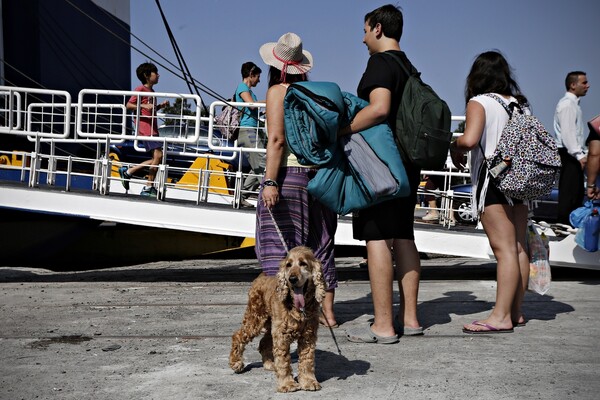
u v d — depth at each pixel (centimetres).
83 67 1277
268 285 427
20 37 1166
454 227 858
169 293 773
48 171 880
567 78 856
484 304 671
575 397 392
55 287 830
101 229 1124
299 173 519
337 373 446
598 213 741
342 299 721
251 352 509
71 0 1239
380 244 520
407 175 519
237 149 848
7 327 598
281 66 523
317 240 564
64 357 499
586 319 596
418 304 678
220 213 840
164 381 438
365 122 501
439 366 457
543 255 579
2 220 945
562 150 867
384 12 538
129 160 1278
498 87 548
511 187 516
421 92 505
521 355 480
